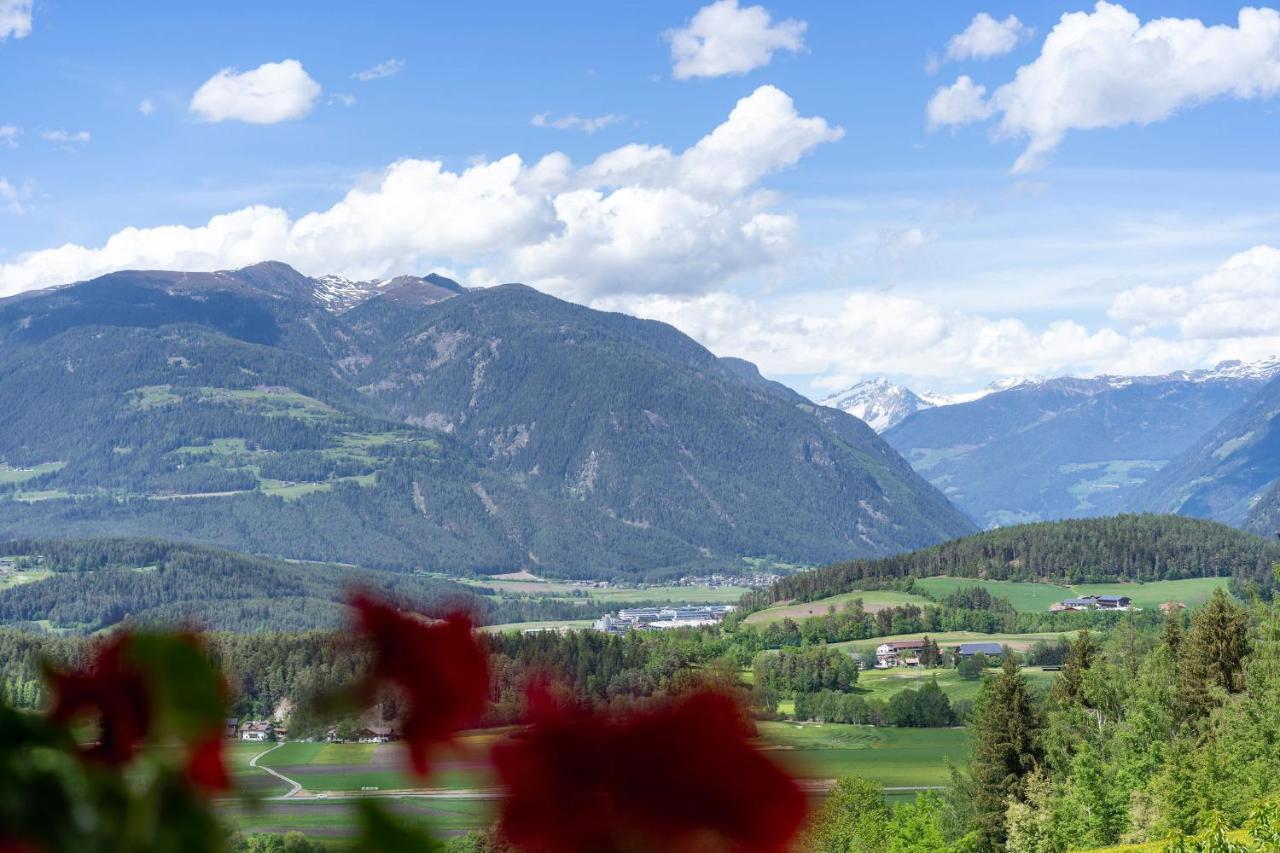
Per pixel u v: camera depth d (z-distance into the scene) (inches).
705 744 34.4
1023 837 2432.3
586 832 34.3
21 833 30.5
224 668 33.0
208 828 31.9
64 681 31.8
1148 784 2228.1
